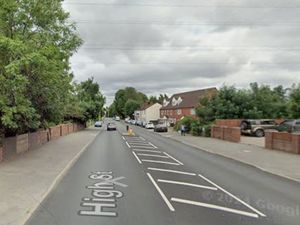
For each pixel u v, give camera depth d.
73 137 47.62
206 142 39.62
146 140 44.97
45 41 24.52
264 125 47.53
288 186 15.38
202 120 56.03
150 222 9.57
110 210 10.81
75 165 21.17
